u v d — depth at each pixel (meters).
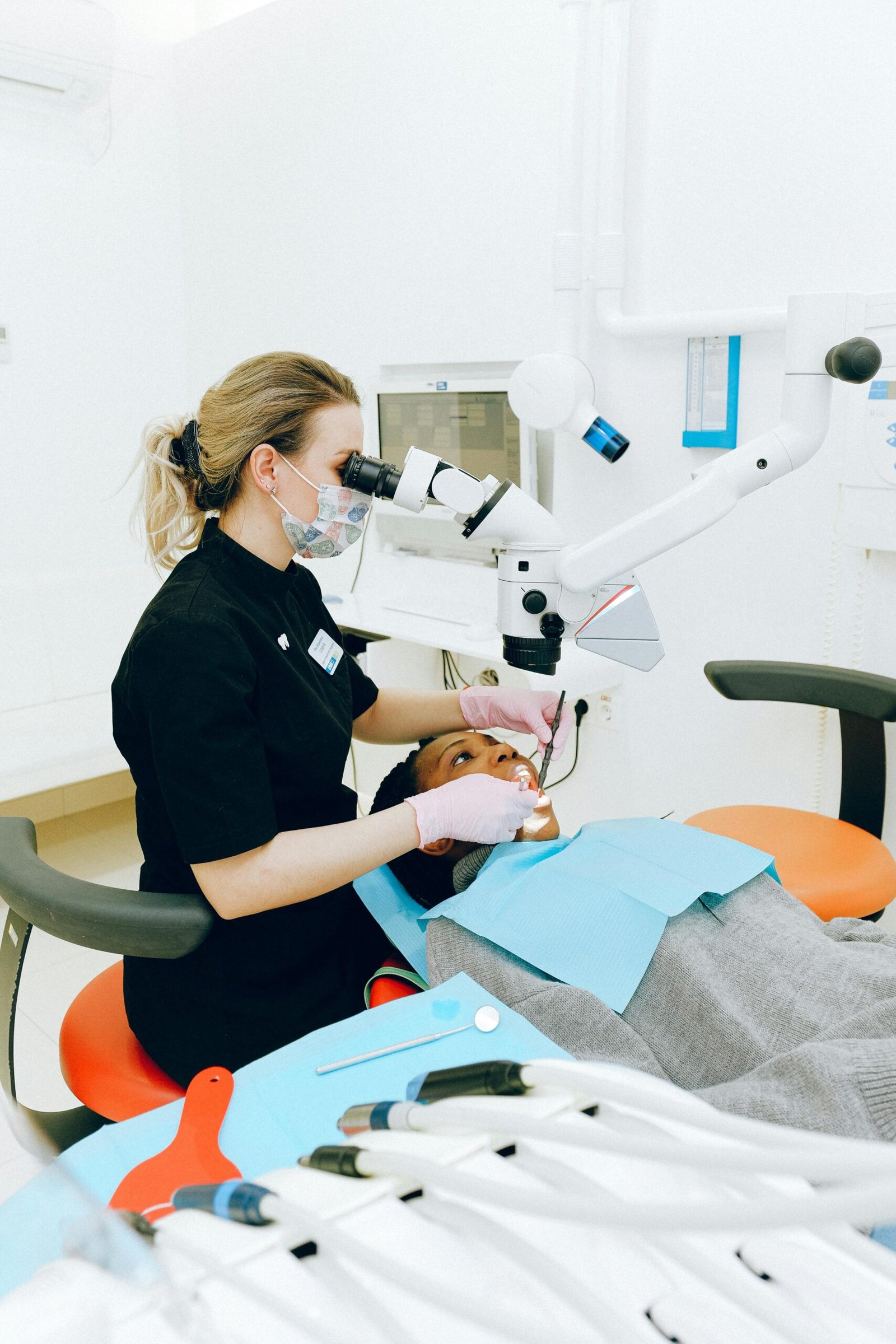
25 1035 1.99
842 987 0.99
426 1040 0.74
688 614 2.16
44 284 2.90
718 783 2.18
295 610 1.32
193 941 1.06
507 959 1.07
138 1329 0.33
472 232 2.38
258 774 1.09
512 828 1.24
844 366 0.99
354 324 2.76
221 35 2.91
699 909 1.12
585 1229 0.38
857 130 1.72
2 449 2.87
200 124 3.06
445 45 2.32
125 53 2.96
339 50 2.58
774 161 1.84
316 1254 0.38
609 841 1.22
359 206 2.65
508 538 1.11
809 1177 0.28
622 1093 0.38
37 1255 0.39
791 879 1.49
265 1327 0.34
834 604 1.90
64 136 1.99
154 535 1.29
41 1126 1.15
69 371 2.99
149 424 1.27
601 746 2.42
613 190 2.02
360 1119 0.48
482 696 1.59
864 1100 0.79
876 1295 0.34
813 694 1.73
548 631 1.11
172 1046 1.18
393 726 1.60
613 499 2.25
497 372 2.43
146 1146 0.65
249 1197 0.40
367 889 1.35
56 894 1.04
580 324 2.20
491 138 2.28
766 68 1.81
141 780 1.19
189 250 3.21
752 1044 0.93
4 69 1.74
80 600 2.86
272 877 1.09
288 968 1.24
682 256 2.02
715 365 1.96
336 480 1.17
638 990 1.04
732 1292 0.33
